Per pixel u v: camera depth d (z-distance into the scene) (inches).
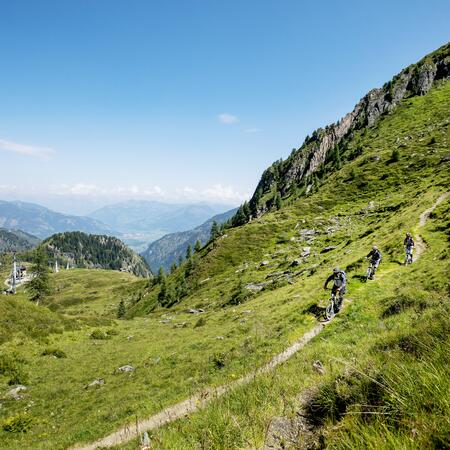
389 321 530.9
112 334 1676.9
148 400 707.4
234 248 4156.0
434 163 4384.8
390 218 2288.4
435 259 975.6
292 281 2087.8
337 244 2866.6
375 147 6043.3
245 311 1534.2
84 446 534.3
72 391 911.0
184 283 3924.7
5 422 699.4
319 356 412.2
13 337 1311.5
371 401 153.3
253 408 233.1
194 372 857.5
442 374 121.0
